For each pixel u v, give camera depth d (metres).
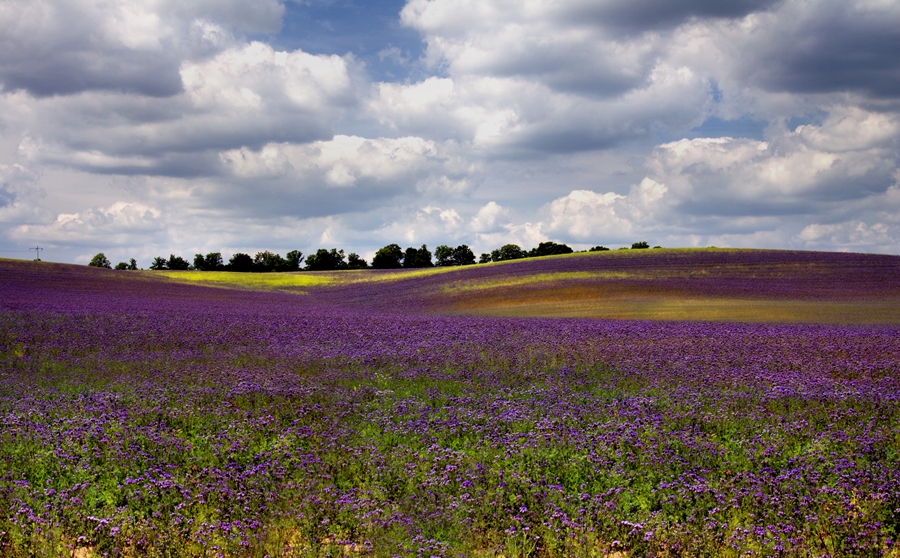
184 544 8.12
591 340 26.45
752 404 14.80
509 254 161.88
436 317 40.59
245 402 15.37
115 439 11.90
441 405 15.29
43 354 21.66
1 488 9.35
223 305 51.34
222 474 10.22
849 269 70.12
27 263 83.94
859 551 7.80
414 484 10.01
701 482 9.88
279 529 8.77
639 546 8.08
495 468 10.62
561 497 9.55
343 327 31.50
